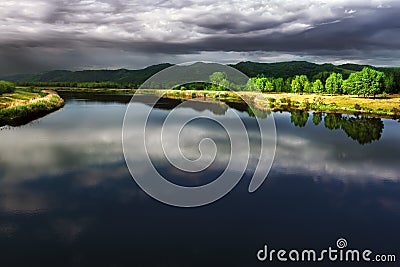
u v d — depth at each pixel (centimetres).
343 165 1994
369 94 5959
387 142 2662
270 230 1214
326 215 1330
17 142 2525
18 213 1322
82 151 2247
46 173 1795
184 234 1171
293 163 2011
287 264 996
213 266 989
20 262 997
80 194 1520
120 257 1030
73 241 1123
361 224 1260
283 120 3766
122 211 1348
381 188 1628
